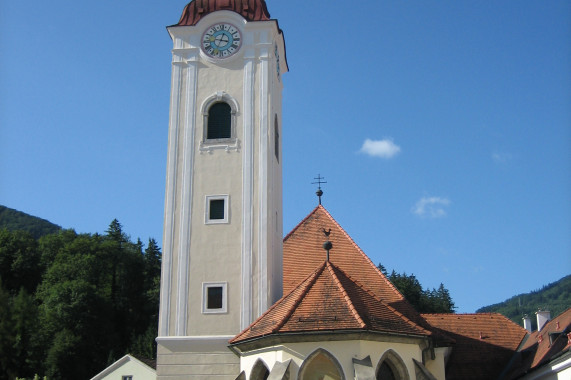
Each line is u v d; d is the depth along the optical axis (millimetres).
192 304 35062
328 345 25500
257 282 34969
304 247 41656
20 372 65375
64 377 76438
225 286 35125
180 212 36656
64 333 78750
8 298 46875
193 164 37438
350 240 42156
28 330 46750
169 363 34125
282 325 26203
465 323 43562
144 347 88625
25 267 91000
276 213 38781
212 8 40500
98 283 94000
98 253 96500
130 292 100312
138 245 115875
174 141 37969
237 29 39625
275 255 37531
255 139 37500
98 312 86625
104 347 86188
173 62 39500
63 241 99375
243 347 28172
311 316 26406
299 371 25266
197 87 38938
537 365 32188
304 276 39656
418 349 27578
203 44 39625
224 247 35781
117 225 122250
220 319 34625
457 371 39969
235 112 38094
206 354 34062
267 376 27141
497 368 40281
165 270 35781
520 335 42750
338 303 27000
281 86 43719
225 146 37500
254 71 38781
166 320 34969
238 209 36375
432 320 43812
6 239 92250
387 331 25875
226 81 38812
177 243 36125
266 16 40312
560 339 32906
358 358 24953
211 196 36719
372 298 28984
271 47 39219
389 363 26484
